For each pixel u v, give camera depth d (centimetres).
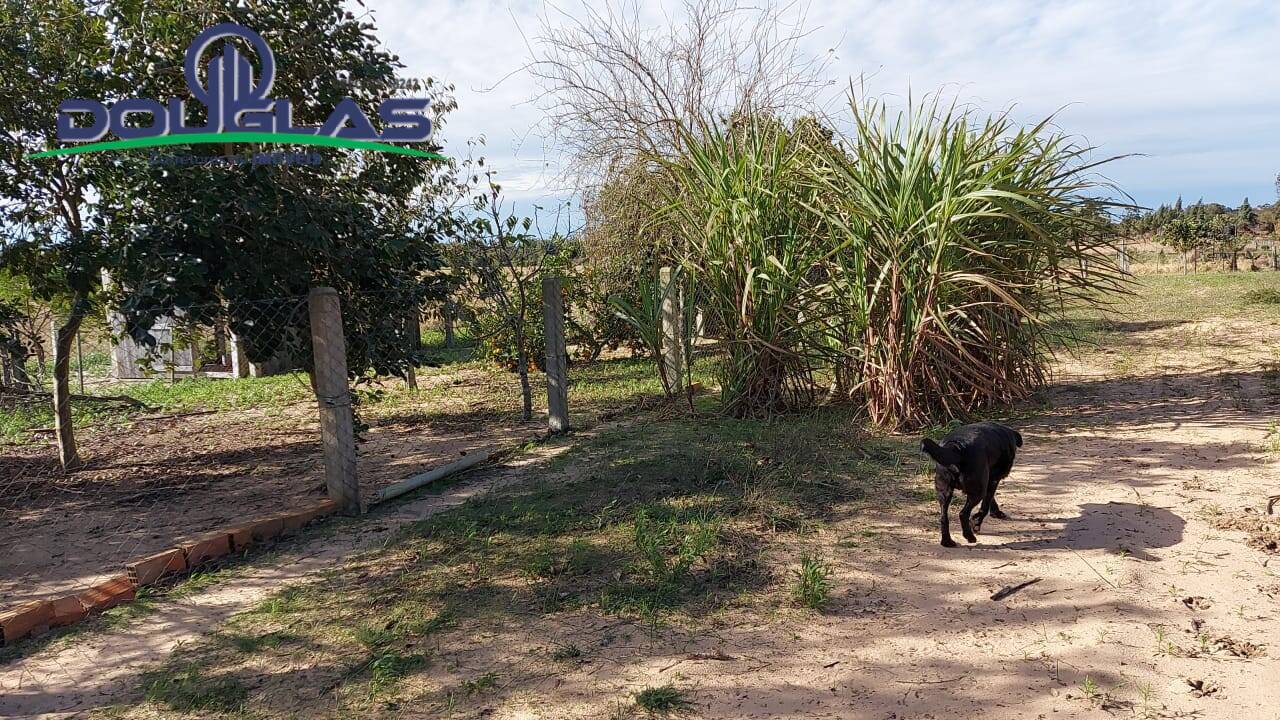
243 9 702
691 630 381
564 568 464
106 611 443
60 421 782
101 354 1650
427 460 783
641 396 1085
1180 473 593
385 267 757
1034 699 310
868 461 674
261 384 1403
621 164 1214
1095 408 845
